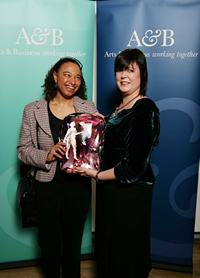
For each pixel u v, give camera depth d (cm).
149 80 174
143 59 122
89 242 202
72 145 129
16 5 164
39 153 136
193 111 174
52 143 138
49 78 148
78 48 176
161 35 168
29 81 174
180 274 188
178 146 179
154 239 192
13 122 177
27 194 141
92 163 131
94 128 130
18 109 176
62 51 174
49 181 139
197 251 216
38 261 197
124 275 127
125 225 123
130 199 123
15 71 171
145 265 130
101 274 139
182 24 165
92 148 130
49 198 142
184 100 173
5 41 167
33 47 170
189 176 183
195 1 162
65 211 144
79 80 141
